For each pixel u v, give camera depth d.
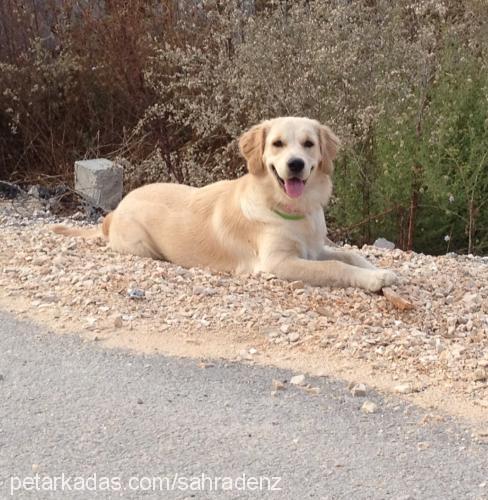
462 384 2.79
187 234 3.46
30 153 4.92
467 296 3.26
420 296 3.25
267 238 3.33
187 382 2.79
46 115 4.94
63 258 3.46
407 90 4.05
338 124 4.07
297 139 3.28
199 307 3.13
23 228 3.94
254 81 4.27
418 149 3.96
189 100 4.58
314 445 2.56
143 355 2.91
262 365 2.86
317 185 3.37
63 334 3.02
